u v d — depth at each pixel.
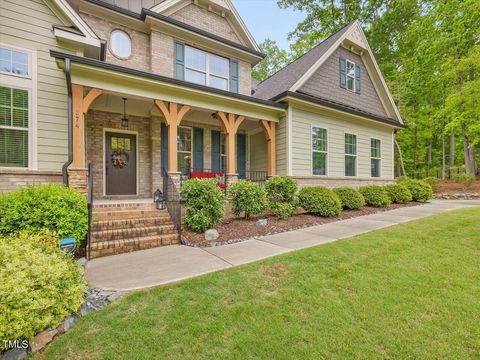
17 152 5.59
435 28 14.16
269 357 2.00
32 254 2.68
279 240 5.20
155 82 6.16
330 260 3.82
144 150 8.63
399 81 18.02
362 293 2.90
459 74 13.98
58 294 2.41
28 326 2.14
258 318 2.47
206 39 8.80
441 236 4.83
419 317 2.47
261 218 7.23
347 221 6.91
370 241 4.68
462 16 12.84
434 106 17.89
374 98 12.07
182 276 3.43
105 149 8.09
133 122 8.48
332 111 9.68
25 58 5.74
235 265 3.79
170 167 6.59
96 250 4.47
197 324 2.38
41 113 5.82
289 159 8.64
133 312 2.58
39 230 3.97
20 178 5.55
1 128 5.45
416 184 10.84
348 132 10.49
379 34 17.66
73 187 5.33
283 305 2.68
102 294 2.95
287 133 8.67
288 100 8.50
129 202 6.23
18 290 2.19
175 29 8.26
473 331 2.26
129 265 3.92
